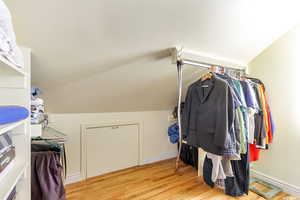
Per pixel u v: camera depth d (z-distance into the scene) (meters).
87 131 2.02
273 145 1.85
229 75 1.57
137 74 1.63
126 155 2.33
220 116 1.23
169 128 2.67
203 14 1.12
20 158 0.98
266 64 1.90
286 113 1.74
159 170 2.26
